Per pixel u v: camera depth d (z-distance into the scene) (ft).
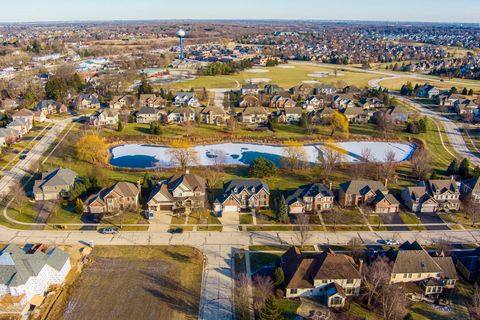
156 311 229.45
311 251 288.71
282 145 533.96
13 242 292.81
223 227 320.70
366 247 295.28
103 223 322.34
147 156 487.61
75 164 444.96
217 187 387.96
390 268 253.65
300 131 583.58
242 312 230.68
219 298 241.76
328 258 250.16
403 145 541.75
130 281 254.27
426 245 299.17
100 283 251.80
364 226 325.01
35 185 363.35
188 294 244.42
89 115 652.07
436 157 492.13
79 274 259.80
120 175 417.08
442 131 594.65
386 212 346.95
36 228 313.53
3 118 583.58
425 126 587.68
